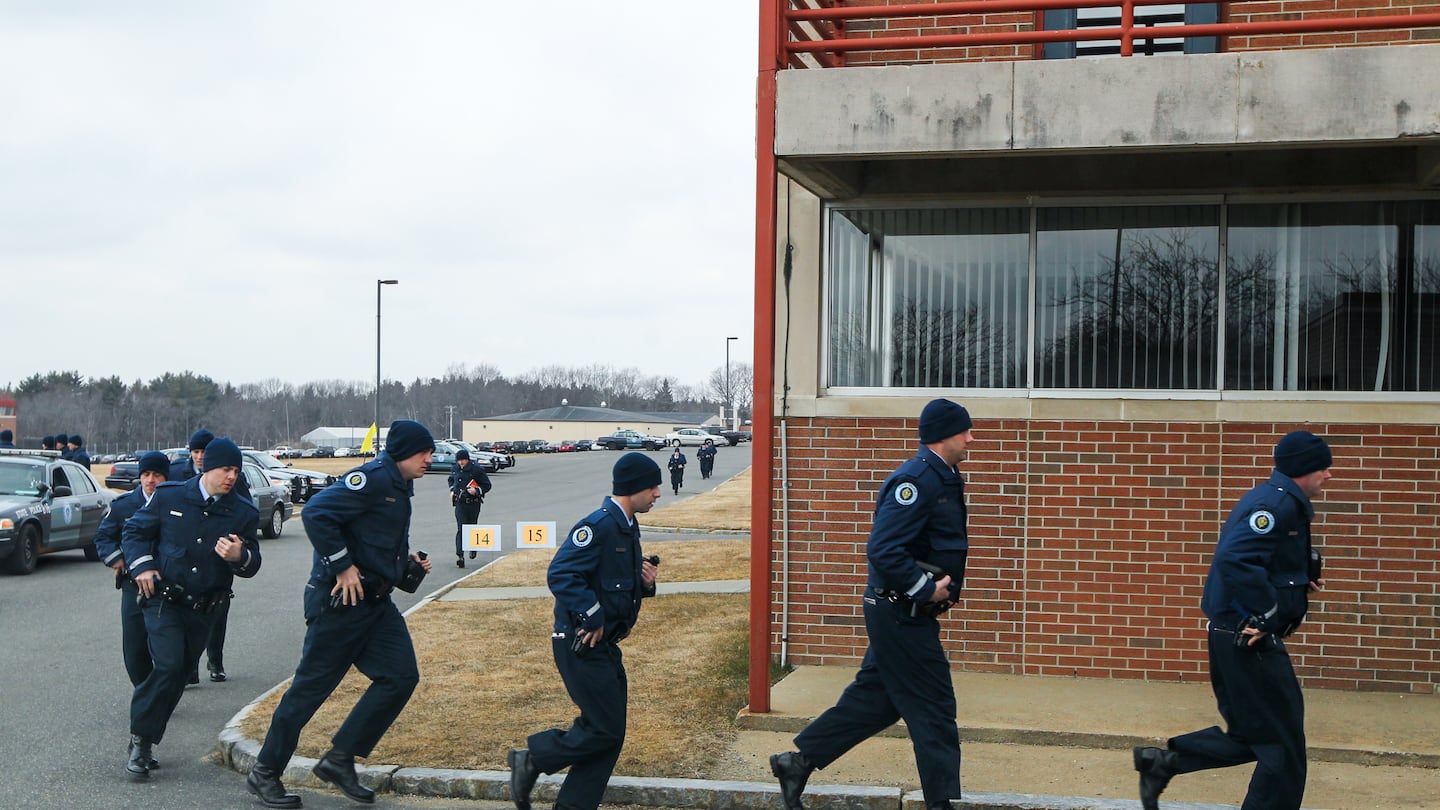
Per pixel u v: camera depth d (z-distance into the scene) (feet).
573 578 18.52
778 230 31.32
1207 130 24.25
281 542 72.74
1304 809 20.13
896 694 18.86
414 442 21.35
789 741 24.31
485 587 48.14
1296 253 29.35
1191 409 28.40
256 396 531.50
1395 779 21.75
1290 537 17.63
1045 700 26.58
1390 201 28.91
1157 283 29.94
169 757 24.73
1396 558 27.45
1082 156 29.43
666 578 48.62
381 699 21.21
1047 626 29.07
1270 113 24.02
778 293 31.17
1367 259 29.01
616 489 19.33
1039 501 29.14
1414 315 28.73
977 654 29.43
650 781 21.63
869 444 30.07
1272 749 17.63
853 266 31.50
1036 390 30.30
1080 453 28.96
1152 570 28.55
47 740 25.89
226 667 34.04
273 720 21.04
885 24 31.07
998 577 29.32
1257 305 29.45
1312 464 17.74
